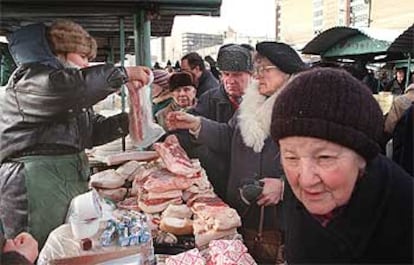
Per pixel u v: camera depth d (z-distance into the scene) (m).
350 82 0.75
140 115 1.90
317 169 0.74
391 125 1.77
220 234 1.45
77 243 1.25
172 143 1.99
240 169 1.76
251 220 1.64
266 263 1.57
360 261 0.79
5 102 1.61
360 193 0.76
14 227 1.60
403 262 0.77
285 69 1.65
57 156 1.66
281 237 1.56
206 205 1.59
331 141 0.72
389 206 0.76
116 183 1.85
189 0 2.53
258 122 1.68
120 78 1.60
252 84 1.81
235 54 2.20
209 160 2.03
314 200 0.76
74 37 1.64
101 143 1.97
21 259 1.10
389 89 3.68
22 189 1.62
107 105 2.68
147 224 1.43
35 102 1.55
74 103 1.54
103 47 4.52
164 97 2.72
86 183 1.75
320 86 0.73
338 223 0.78
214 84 3.01
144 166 1.98
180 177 1.75
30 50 1.57
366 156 0.74
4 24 2.62
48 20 2.56
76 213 1.29
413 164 1.02
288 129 0.74
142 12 2.68
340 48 3.88
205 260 1.30
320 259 0.82
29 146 1.62
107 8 2.63
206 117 2.31
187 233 1.51
